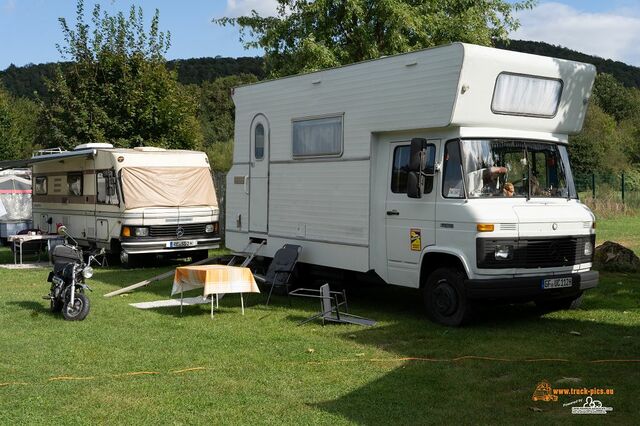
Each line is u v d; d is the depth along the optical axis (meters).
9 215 23.64
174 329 8.72
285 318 9.42
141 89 21.84
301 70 17.19
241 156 12.05
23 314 9.67
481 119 8.54
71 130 21.52
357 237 9.74
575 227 8.80
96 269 15.55
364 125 9.62
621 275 12.48
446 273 8.64
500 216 8.19
